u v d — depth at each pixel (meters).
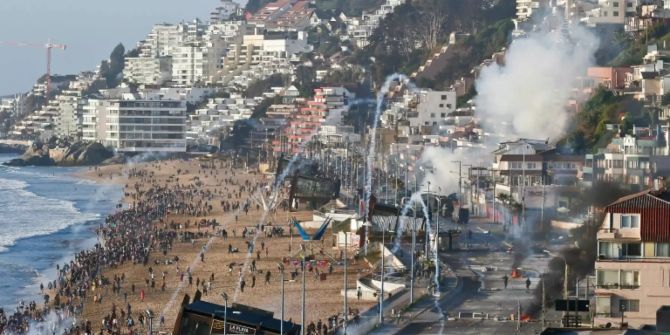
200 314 146.62
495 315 185.12
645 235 143.75
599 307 144.38
